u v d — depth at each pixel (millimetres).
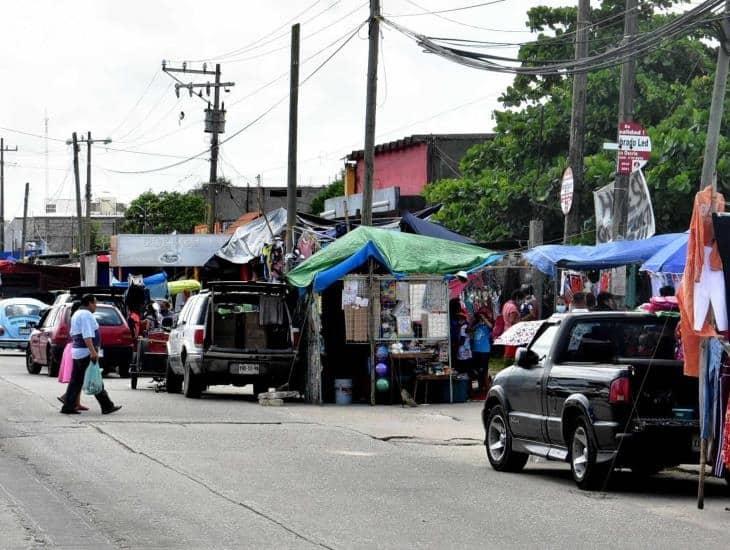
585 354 15945
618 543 11844
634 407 14758
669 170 35469
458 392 29047
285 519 12789
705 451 14281
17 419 23109
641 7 44219
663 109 41656
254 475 16219
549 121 43375
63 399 24578
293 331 29125
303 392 29234
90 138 83312
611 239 27500
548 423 16250
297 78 39281
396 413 26281
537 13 46312
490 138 55688
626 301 29734
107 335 38500
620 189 26719
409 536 11969
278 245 39062
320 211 80062
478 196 44188
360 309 28266
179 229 98500
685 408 15000
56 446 18906
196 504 13641
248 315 29688
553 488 15852
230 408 26734
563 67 24297
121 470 16328
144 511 13070
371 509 13633
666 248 22969
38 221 134125
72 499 13750
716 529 12805
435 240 29281
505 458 17469
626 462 14914
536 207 41406
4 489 14367
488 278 36062
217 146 58094
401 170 58188
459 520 13031
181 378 31781
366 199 32344
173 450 18781
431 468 17672
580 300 26031
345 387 28469
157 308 43500
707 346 14164
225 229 74688
